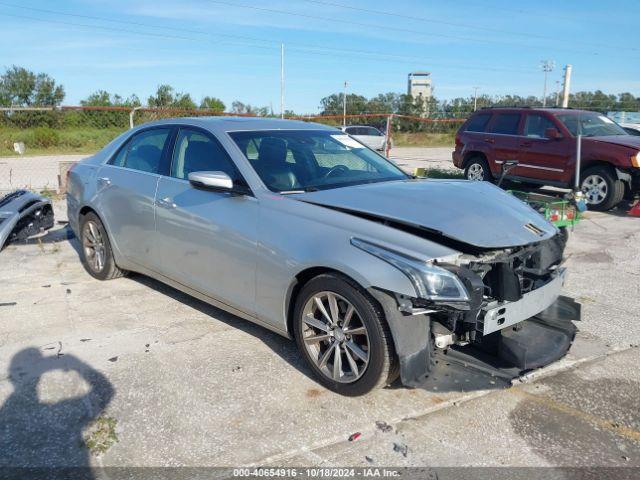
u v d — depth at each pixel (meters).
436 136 33.09
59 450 2.90
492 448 2.98
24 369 3.73
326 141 4.71
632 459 2.92
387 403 3.39
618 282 5.91
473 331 3.30
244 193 3.93
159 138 4.90
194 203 4.22
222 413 3.26
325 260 3.31
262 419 3.20
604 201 10.04
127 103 24.39
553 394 3.56
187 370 3.75
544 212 6.25
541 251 3.66
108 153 5.43
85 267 5.86
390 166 4.80
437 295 2.99
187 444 2.96
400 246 3.16
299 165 4.23
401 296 3.05
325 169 4.32
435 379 3.38
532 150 11.11
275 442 2.99
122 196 4.95
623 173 9.83
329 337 3.46
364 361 3.29
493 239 3.31
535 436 3.10
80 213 5.61
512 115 11.72
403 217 3.40
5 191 10.90
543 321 4.00
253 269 3.79
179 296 5.15
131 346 4.10
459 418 3.26
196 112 15.55
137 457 2.85
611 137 10.41
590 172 10.20
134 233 4.88
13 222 6.75
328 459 2.86
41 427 3.09
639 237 8.08
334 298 3.38
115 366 3.79
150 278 5.68
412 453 2.92
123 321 4.56
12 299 5.05
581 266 6.52
